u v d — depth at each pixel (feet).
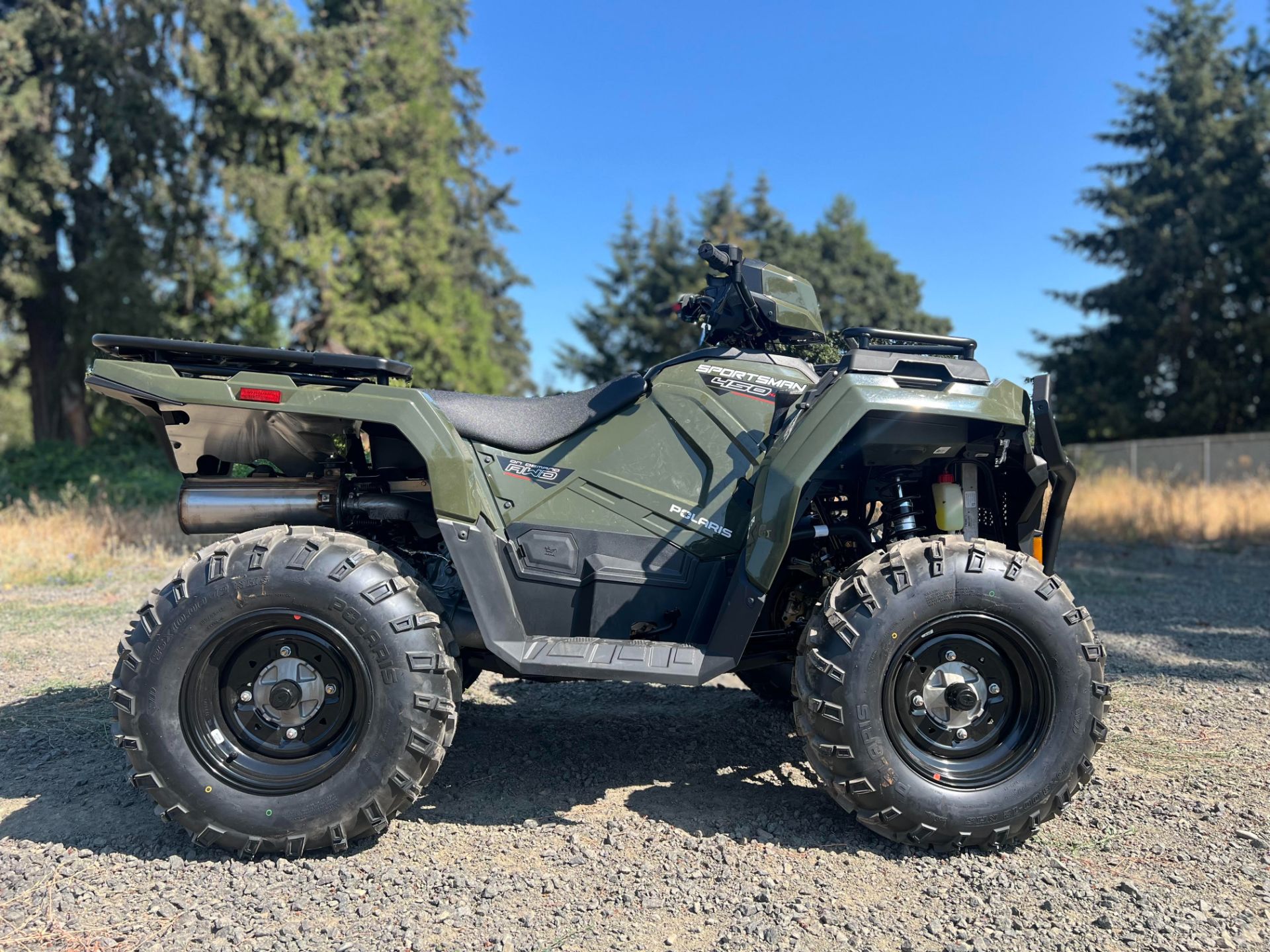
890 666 8.02
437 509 8.41
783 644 9.94
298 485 9.21
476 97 105.81
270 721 7.99
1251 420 83.92
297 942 6.51
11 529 28.19
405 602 7.94
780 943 6.50
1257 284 84.94
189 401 8.15
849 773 7.87
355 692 7.97
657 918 6.88
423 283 68.13
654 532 9.46
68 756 10.52
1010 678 8.41
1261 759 10.50
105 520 30.78
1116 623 19.35
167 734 7.63
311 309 66.13
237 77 55.57
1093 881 7.49
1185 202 90.33
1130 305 90.74
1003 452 8.96
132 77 51.60
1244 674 14.67
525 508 9.39
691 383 9.73
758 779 9.99
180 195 54.65
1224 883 7.43
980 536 10.30
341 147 61.26
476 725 12.01
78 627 17.81
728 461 9.54
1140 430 87.25
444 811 8.98
